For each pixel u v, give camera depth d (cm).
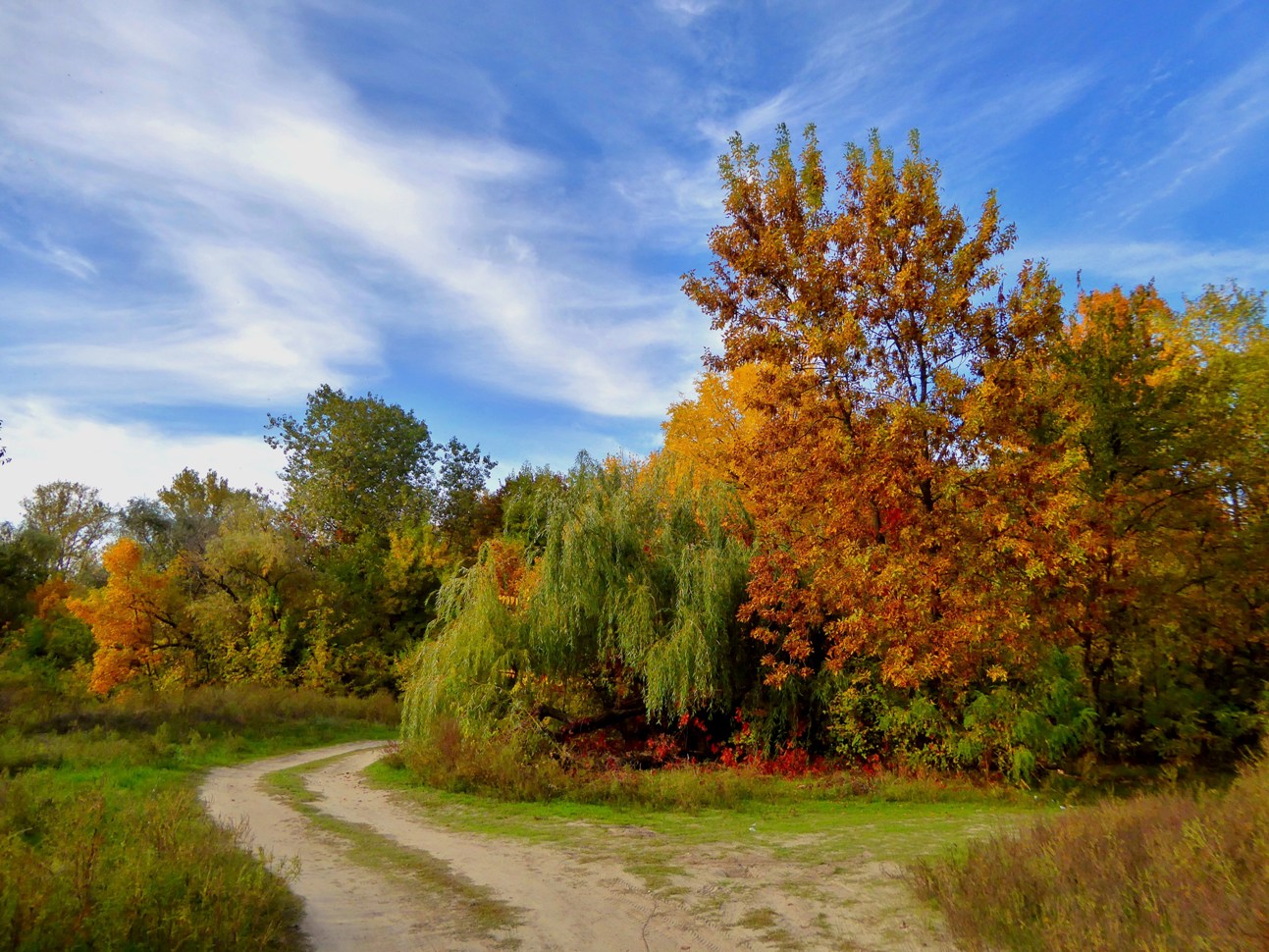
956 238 1552
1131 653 1519
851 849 902
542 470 1964
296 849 977
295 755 2378
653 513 1873
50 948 466
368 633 4512
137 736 2127
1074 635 1484
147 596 3859
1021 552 1300
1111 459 1505
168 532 5922
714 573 1725
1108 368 1539
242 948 529
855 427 1529
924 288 1520
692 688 1656
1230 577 1468
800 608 1666
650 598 1720
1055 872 605
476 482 6700
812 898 702
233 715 2750
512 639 1739
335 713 3438
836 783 1423
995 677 1400
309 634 4034
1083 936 489
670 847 958
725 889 748
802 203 1695
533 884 788
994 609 1326
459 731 1652
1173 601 1476
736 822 1134
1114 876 577
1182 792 989
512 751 1516
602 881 793
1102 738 1476
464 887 777
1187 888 522
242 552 4019
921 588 1391
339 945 596
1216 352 1634
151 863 596
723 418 2653
